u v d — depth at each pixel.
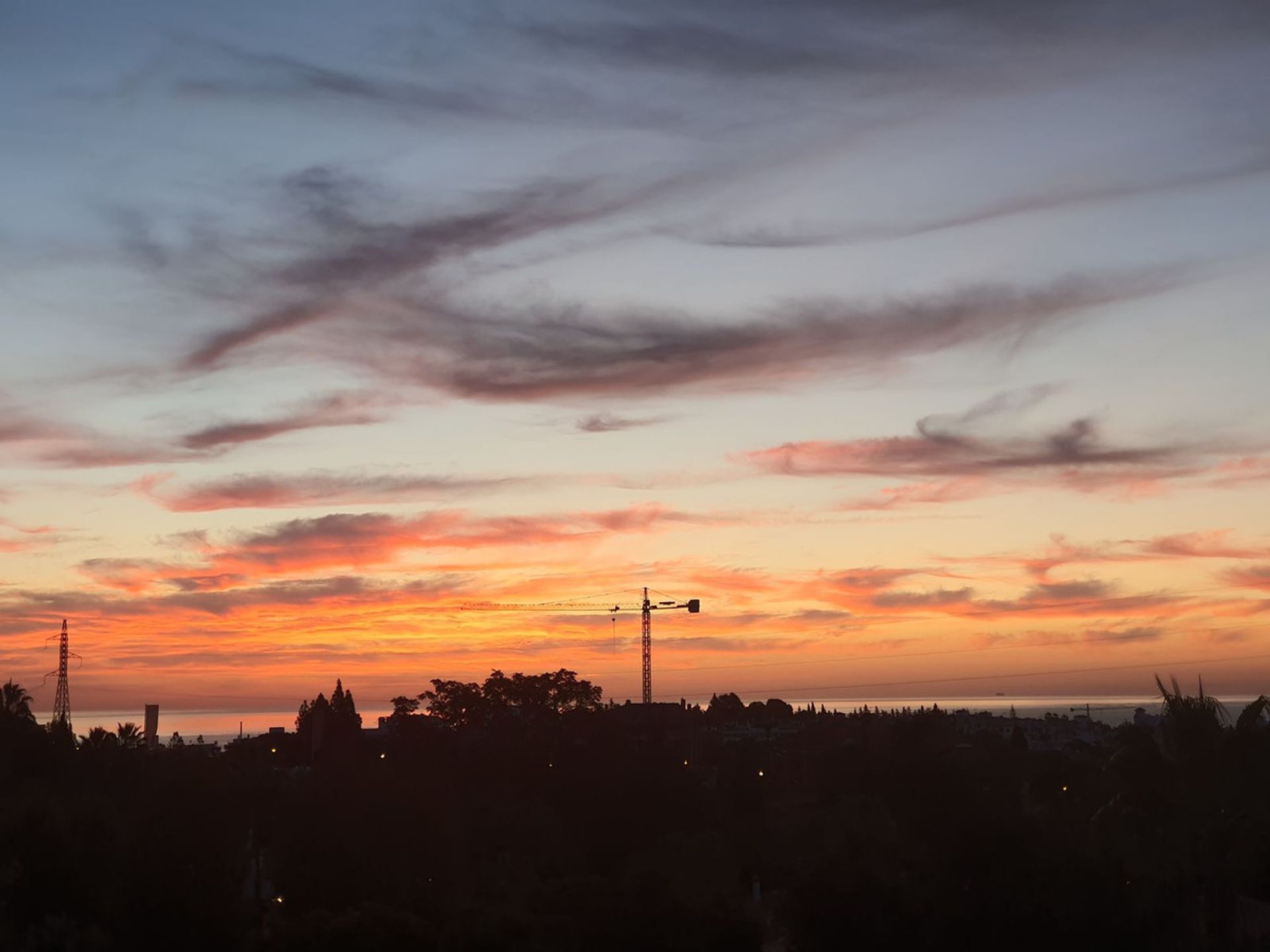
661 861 78.44
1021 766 87.44
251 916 48.22
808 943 45.75
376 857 66.44
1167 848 47.03
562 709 125.06
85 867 44.34
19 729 88.06
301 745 167.62
